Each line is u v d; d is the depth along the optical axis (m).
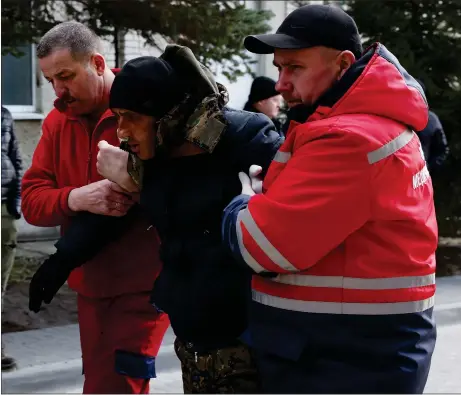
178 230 2.29
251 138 2.24
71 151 2.87
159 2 6.05
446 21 7.31
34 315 5.75
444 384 4.12
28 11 5.98
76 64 2.65
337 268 1.89
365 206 1.83
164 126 2.20
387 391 1.90
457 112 7.39
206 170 2.25
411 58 7.23
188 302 2.29
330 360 1.92
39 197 2.83
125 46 7.04
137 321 2.82
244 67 7.13
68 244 2.69
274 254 1.86
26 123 8.89
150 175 2.33
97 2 6.17
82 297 2.91
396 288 1.89
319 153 1.84
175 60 2.24
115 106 2.21
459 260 7.44
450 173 7.51
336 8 1.98
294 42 1.92
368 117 1.88
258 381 2.31
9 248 4.70
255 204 1.89
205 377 2.33
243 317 2.29
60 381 4.41
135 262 2.79
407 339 1.91
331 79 1.96
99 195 2.64
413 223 1.90
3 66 8.72
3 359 4.56
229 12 6.34
